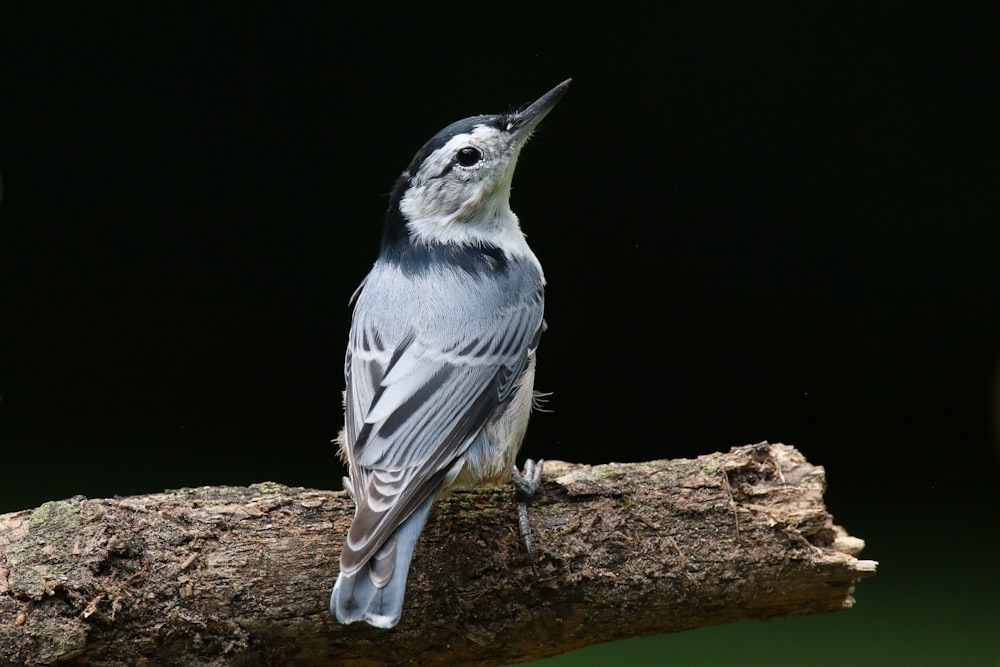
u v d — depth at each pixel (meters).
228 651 6.77
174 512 6.93
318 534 6.95
